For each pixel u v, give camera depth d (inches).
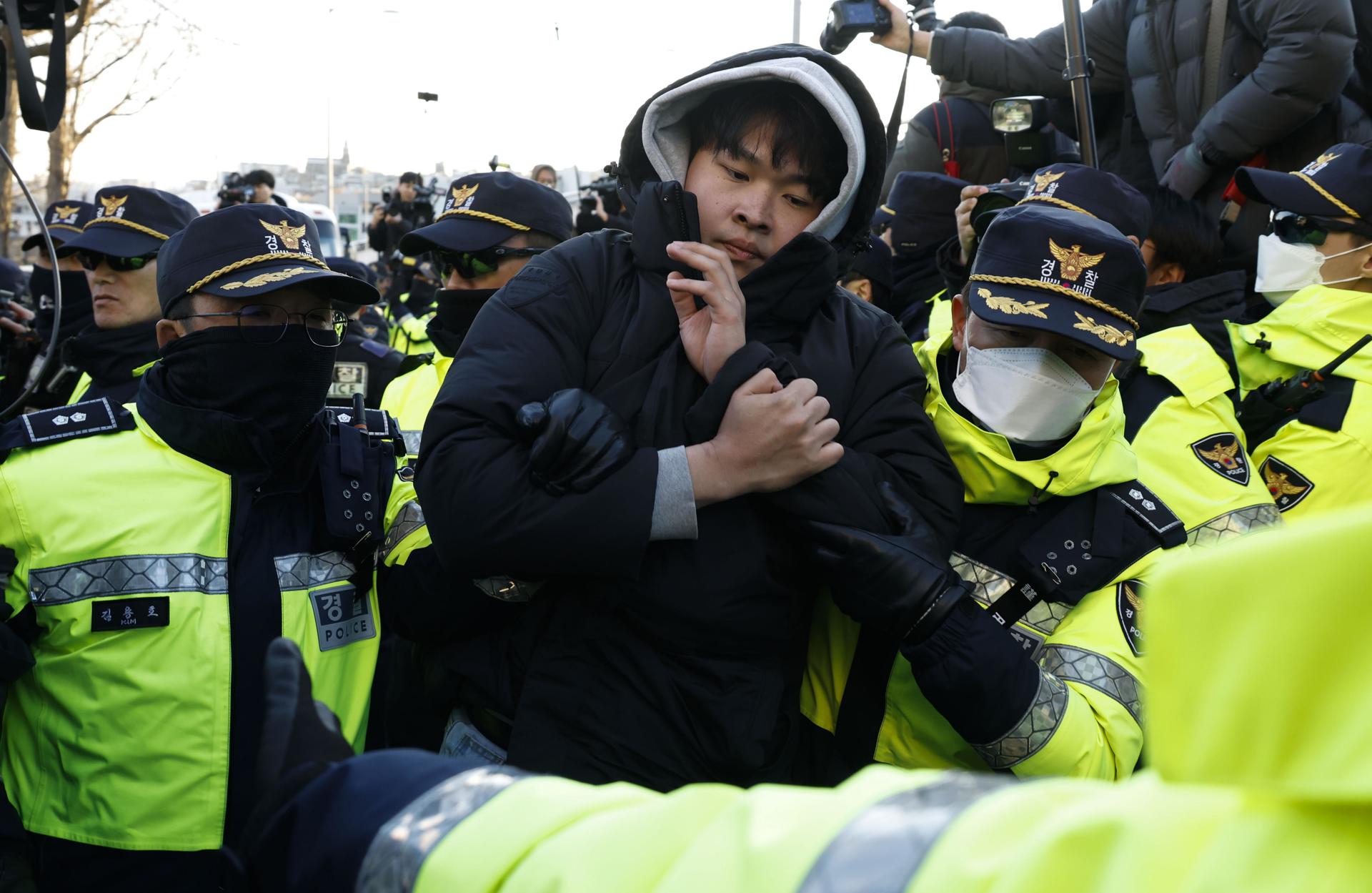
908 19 146.9
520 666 64.2
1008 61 146.7
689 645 60.0
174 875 68.9
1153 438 75.4
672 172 67.2
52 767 70.5
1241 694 16.9
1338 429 85.8
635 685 60.2
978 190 101.0
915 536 60.5
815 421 59.1
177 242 76.7
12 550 70.1
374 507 77.2
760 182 65.3
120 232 110.6
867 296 138.1
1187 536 70.1
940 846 20.8
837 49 147.3
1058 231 63.7
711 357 61.2
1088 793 21.8
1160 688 18.0
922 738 65.4
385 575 77.3
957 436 66.3
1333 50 114.1
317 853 29.0
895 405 65.1
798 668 66.8
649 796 29.3
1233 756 17.0
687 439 61.4
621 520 56.9
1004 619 65.9
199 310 74.7
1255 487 74.3
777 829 23.4
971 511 67.9
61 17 100.6
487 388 60.4
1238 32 126.3
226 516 74.0
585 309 64.7
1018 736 58.5
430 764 30.6
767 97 64.7
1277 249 98.7
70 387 125.4
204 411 73.7
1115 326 62.0
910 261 137.9
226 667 71.1
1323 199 94.8
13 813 67.3
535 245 111.8
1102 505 66.2
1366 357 87.4
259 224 75.8
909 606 58.2
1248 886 16.9
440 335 113.7
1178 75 133.0
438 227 111.0
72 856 69.3
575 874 24.8
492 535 57.7
